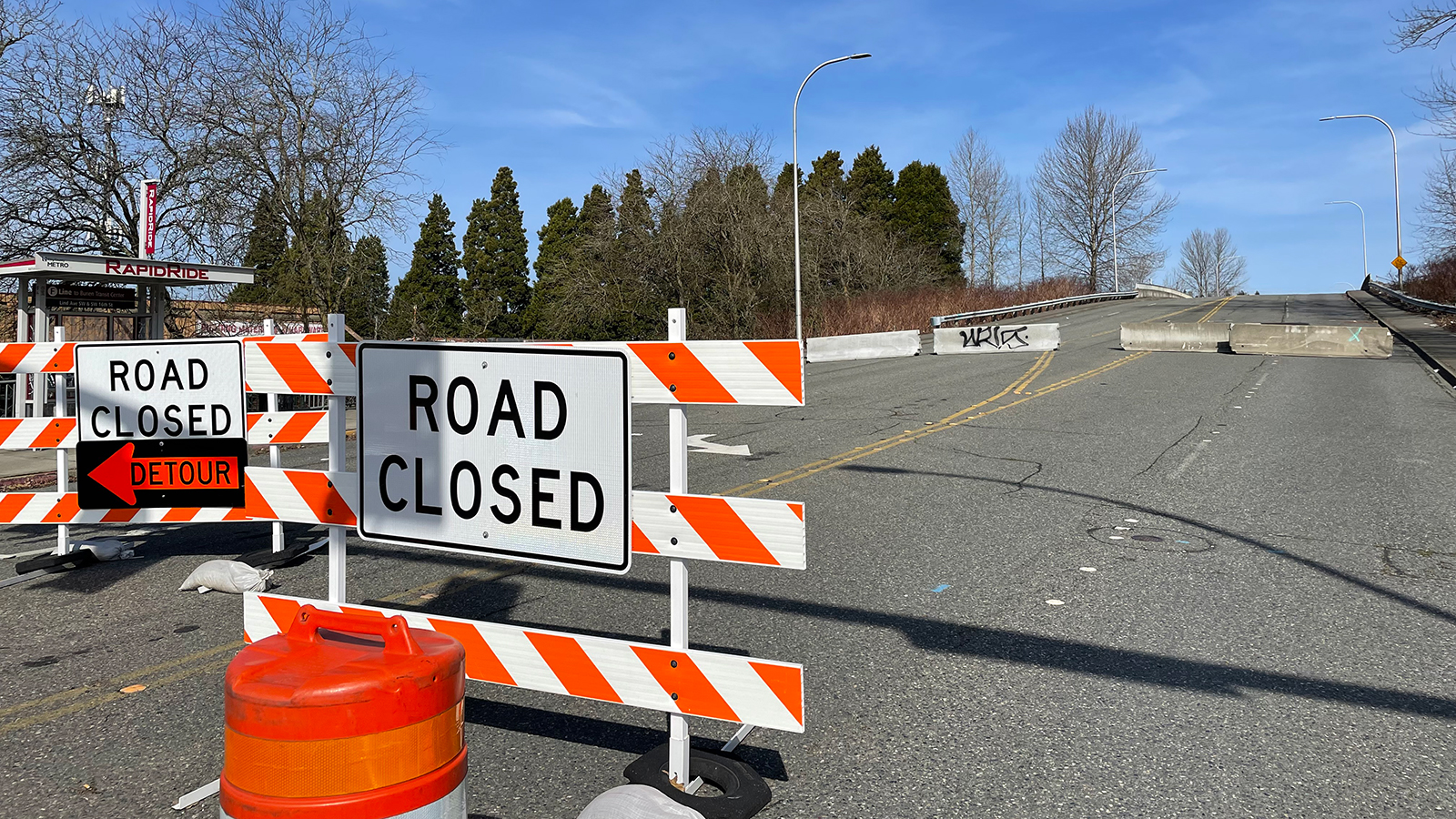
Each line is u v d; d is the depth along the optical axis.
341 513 4.27
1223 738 3.88
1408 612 5.48
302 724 2.29
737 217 38.75
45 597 6.03
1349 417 13.71
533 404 3.56
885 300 44.50
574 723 4.14
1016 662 4.76
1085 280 80.94
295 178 20.31
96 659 4.89
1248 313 42.47
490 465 3.65
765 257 38.84
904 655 4.86
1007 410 15.10
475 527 3.69
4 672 4.72
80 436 6.27
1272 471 9.86
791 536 3.21
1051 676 4.57
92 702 4.33
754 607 5.67
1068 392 17.23
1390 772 3.58
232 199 20.09
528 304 63.66
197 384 6.12
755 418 15.13
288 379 4.39
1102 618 5.42
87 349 6.28
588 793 3.48
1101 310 51.44
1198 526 7.62
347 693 2.30
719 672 3.34
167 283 14.77
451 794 2.51
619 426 3.41
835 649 4.96
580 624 5.36
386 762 2.35
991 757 3.73
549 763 3.73
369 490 3.90
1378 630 5.20
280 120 19.69
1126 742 3.86
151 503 5.97
